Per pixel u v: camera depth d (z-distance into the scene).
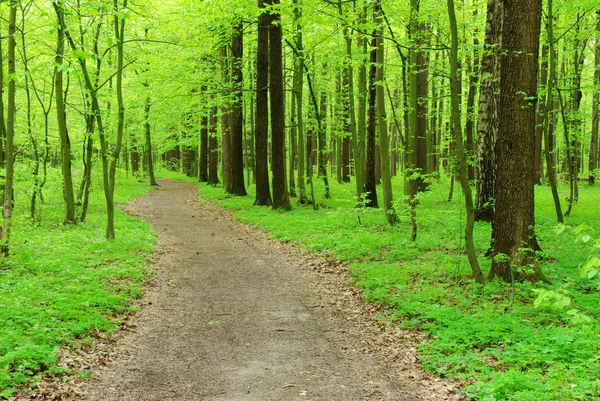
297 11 11.91
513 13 8.63
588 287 8.45
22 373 5.53
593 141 27.81
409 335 7.28
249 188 27.64
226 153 25.67
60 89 15.03
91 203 22.38
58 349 6.29
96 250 12.15
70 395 5.41
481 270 9.48
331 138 39.75
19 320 6.90
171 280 10.70
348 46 16.56
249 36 22.45
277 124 19.30
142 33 19.84
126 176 39.16
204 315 8.50
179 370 6.26
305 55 17.77
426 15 14.74
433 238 12.90
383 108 14.62
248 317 8.40
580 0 14.07
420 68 18.23
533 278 8.81
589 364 5.51
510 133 8.88
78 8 11.65
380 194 24.62
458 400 5.24
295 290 10.03
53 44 16.02
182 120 30.69
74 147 23.56
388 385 5.80
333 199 22.86
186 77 21.12
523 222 8.93
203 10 17.17
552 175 13.51
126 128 32.03
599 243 3.82
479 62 20.14
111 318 7.88
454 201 20.53
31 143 17.92
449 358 6.21
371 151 19.78
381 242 12.66
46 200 20.17
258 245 14.52
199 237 15.80
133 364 6.44
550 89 13.26
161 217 20.17
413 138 13.77
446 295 8.53
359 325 7.96
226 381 5.93
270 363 6.48
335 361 6.55
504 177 9.03
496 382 5.29
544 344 6.25
